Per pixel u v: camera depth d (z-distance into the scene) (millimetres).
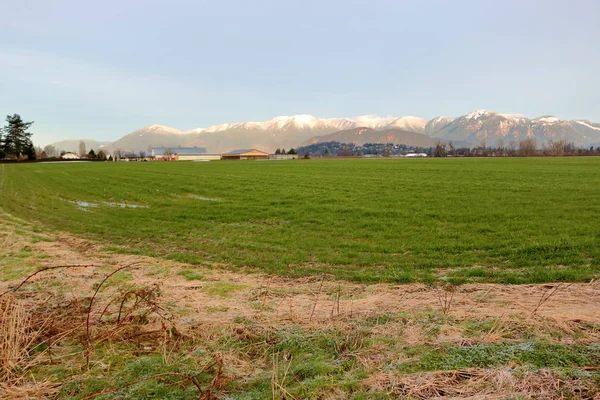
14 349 4242
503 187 24000
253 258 9375
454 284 7008
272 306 6004
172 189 28266
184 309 5883
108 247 10859
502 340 4410
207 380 3895
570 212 14586
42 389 3789
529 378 3584
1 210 19203
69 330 4852
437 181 29453
